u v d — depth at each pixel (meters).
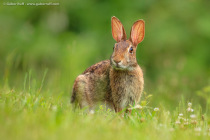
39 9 19.02
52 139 5.84
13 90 9.11
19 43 18.00
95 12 19.23
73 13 19.28
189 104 9.15
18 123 6.32
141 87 9.43
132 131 6.99
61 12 18.94
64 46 17.77
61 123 6.61
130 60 8.98
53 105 8.45
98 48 18.00
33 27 18.77
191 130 7.82
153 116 8.50
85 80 9.78
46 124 6.47
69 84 11.98
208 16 18.80
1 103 7.78
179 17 18.75
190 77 15.50
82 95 9.79
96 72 9.71
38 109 7.78
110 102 9.62
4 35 18.39
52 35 18.67
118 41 9.82
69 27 19.27
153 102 10.88
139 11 19.05
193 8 19.02
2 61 16.62
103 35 18.56
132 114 8.60
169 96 12.28
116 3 19.25
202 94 11.80
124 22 18.11
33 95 8.79
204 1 19.36
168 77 14.98
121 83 9.21
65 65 15.84
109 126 7.05
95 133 6.52
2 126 6.14
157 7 19.06
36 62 17.33
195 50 18.34
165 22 18.55
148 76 17.75
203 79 15.32
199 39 18.50
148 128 7.32
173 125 8.35
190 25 18.69
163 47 18.14
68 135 6.06
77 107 9.93
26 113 7.08
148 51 18.12
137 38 9.80
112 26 9.91
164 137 6.90
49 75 14.80
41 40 18.12
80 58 16.48
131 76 9.20
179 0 19.09
